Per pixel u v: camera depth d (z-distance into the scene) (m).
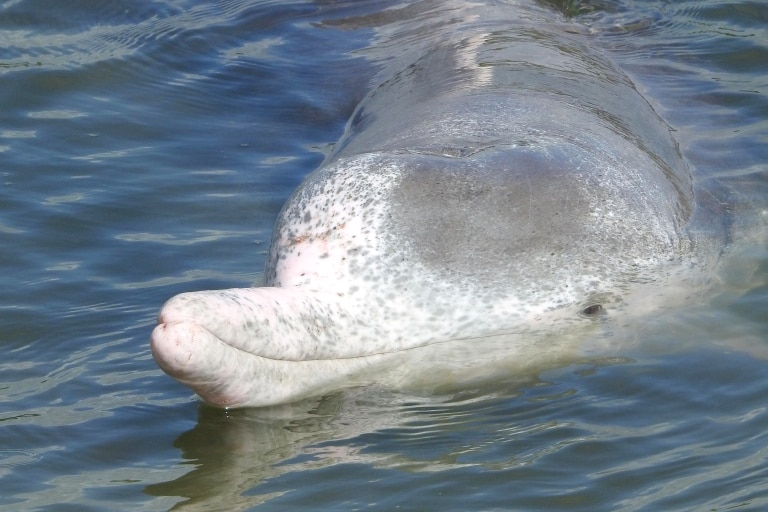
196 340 16.00
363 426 16.77
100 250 22.02
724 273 20.31
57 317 19.77
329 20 31.75
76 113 27.50
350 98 27.95
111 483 15.59
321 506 14.96
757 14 31.27
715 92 27.55
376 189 18.98
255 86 29.22
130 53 30.17
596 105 23.92
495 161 19.69
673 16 31.31
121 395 17.67
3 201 23.56
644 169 21.58
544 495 15.11
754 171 24.09
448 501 15.02
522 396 17.36
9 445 16.45
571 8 31.45
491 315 18.59
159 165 25.47
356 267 18.44
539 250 18.95
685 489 15.15
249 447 16.34
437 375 17.84
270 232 22.72
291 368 17.39
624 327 18.78
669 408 16.98
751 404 17.00
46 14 31.61
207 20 32.16
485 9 30.36
